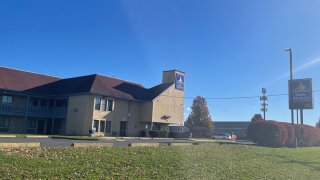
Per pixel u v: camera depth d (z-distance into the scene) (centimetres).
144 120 5284
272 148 3012
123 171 1265
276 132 3288
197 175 1391
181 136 5306
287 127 3478
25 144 1567
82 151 1515
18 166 1114
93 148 1650
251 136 3422
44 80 5162
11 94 4572
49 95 4897
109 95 4775
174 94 5650
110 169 1264
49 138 2998
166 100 5494
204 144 2633
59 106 4950
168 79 5791
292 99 3912
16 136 2948
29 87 4778
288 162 2211
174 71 5722
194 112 8288
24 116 4681
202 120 8200
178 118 5684
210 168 1570
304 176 1772
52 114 4956
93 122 4581
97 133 4628
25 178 1009
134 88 5472
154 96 5366
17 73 4916
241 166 1756
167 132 5169
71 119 4681
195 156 1838
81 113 4572
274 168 1872
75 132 4591
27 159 1217
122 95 5019
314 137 4066
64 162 1252
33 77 5072
